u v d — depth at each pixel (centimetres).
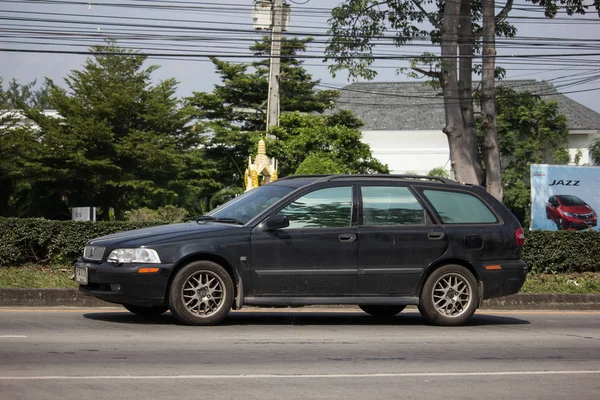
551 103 5703
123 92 5400
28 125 5519
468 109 3278
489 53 3177
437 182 1398
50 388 787
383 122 6962
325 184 1333
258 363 954
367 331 1273
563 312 1762
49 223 1992
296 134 4278
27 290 1603
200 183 5916
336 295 1302
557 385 876
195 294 1238
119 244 1233
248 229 1270
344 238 1303
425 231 1349
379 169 4262
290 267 1277
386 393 809
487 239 1385
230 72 6212
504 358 1045
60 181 5419
